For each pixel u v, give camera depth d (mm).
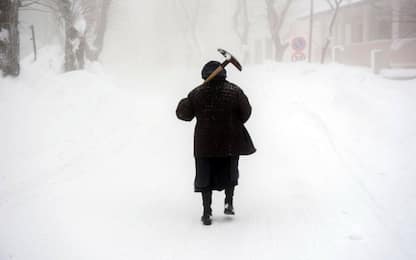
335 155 8125
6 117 9969
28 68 13297
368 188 6156
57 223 5156
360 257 4047
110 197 6207
